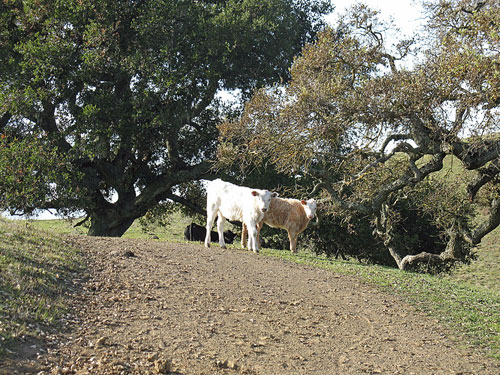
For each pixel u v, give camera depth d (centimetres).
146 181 2831
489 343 893
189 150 2834
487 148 1228
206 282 1038
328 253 2700
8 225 1164
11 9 2377
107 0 2345
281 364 699
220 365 664
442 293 1227
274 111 1570
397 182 1434
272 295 1019
